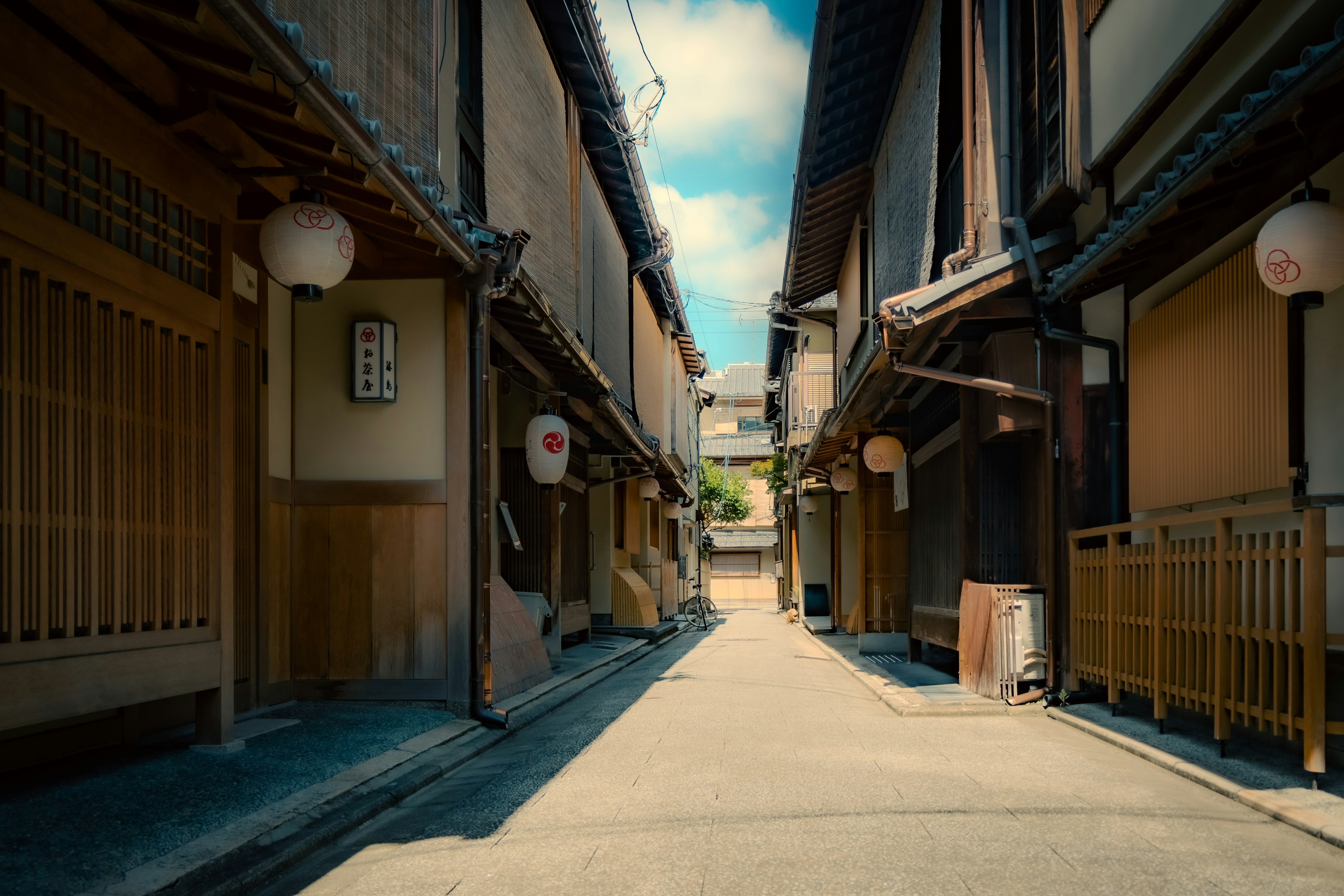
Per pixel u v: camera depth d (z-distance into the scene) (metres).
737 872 4.12
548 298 11.93
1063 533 8.88
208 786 5.28
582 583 17.78
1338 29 4.20
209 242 6.28
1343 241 4.91
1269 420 6.10
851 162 14.52
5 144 4.54
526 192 10.90
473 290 8.69
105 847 4.12
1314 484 5.71
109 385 5.24
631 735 7.95
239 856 4.20
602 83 13.16
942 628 11.58
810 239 17.39
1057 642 8.91
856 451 16.94
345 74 6.44
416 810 5.50
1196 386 7.09
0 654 4.45
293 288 6.09
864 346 15.12
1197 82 6.49
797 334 26.95
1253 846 4.38
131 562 5.40
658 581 27.09
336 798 5.26
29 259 4.62
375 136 5.61
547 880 4.09
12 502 4.53
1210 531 7.20
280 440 8.70
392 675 8.70
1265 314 6.13
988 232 9.42
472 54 10.86
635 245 19.33
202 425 6.14
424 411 8.90
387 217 7.40
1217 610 6.04
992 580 9.91
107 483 5.21
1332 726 5.16
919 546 13.25
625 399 18.66
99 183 5.20
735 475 51.28
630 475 20.12
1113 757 6.60
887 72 12.13
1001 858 4.23
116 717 6.37
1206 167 5.36
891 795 5.51
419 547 8.79
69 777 5.44
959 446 10.68
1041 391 8.88
